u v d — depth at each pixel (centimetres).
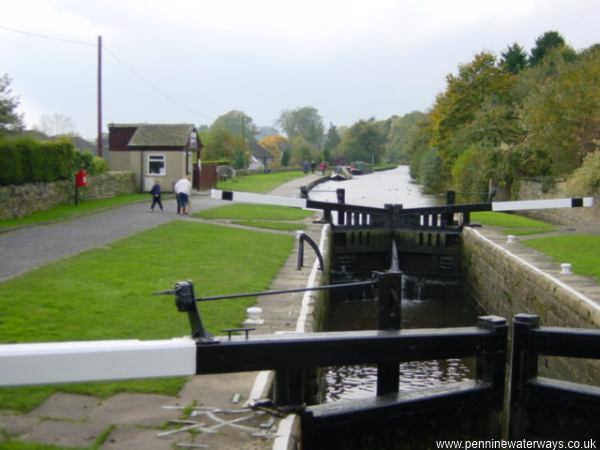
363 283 511
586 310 839
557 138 2884
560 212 2581
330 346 469
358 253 1800
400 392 534
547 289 1013
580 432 523
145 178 2898
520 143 3347
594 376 782
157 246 1302
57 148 2039
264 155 9175
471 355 523
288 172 6888
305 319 775
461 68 4597
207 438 431
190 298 429
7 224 1552
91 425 449
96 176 2416
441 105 4738
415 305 1596
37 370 368
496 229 1752
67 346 376
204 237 1475
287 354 455
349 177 6719
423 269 1805
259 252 1288
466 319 1419
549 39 5903
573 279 1027
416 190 4878
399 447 523
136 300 820
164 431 442
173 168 2895
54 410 472
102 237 1405
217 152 5912
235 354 436
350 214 1803
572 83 2911
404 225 1805
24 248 1227
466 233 1705
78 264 1055
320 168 7269
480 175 3391
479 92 4553
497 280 1341
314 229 1741
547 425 532
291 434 440
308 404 595
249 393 509
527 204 1556
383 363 523
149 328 695
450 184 4406
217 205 2420
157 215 1938
